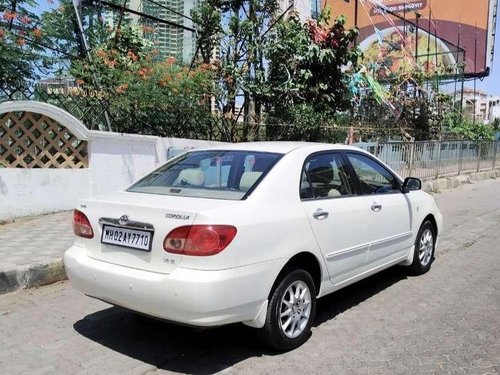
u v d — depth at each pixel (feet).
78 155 29.55
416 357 13.52
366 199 17.13
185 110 37.32
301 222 13.96
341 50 46.26
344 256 15.72
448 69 79.46
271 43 43.34
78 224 14.20
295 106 43.68
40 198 27.94
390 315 16.74
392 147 46.91
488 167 72.13
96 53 32.50
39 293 18.34
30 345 14.15
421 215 20.77
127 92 32.35
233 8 46.75
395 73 69.51
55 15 33.04
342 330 15.43
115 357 13.47
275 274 13.02
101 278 13.08
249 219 12.55
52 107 27.58
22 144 27.25
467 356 13.58
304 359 13.41
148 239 12.50
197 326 11.79
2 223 26.11
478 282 20.47
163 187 15.02
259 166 14.52
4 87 28.32
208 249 11.71
